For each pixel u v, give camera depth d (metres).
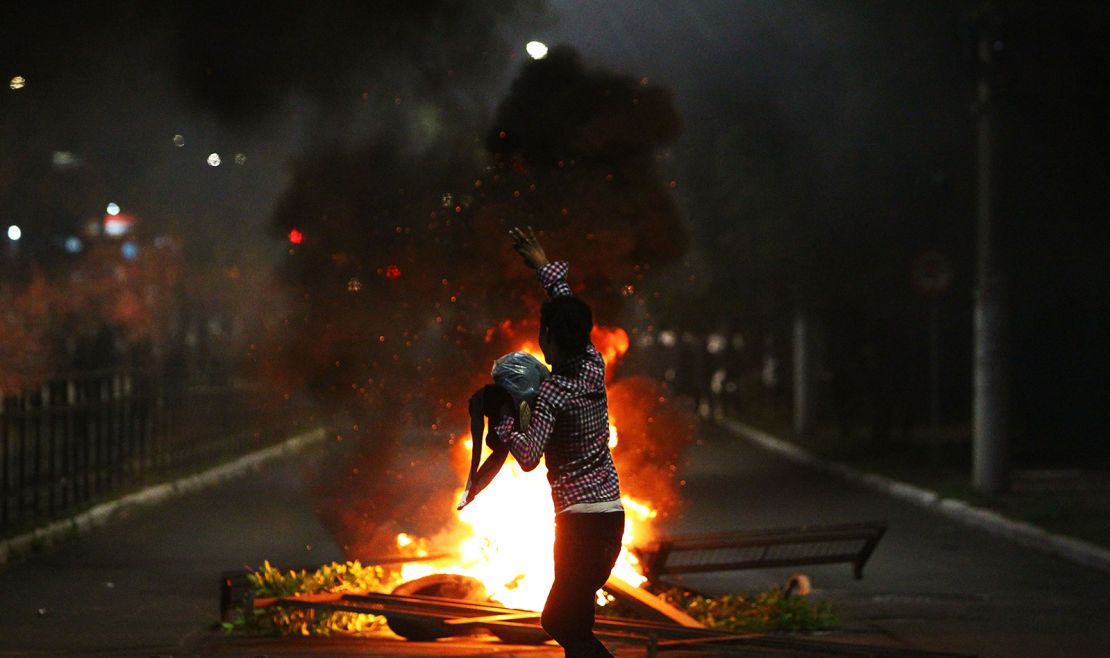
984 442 79.00
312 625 37.41
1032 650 38.19
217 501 80.56
